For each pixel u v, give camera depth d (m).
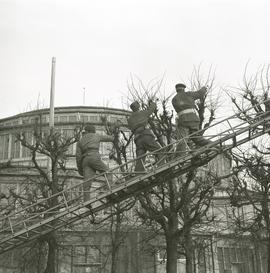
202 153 13.82
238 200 21.56
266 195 20.61
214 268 35.09
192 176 18.88
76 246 28.17
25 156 37.50
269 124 14.53
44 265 24.88
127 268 31.30
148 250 28.86
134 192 14.48
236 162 20.44
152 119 20.11
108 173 13.73
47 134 25.38
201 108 20.02
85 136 14.36
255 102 21.36
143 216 19.75
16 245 14.40
